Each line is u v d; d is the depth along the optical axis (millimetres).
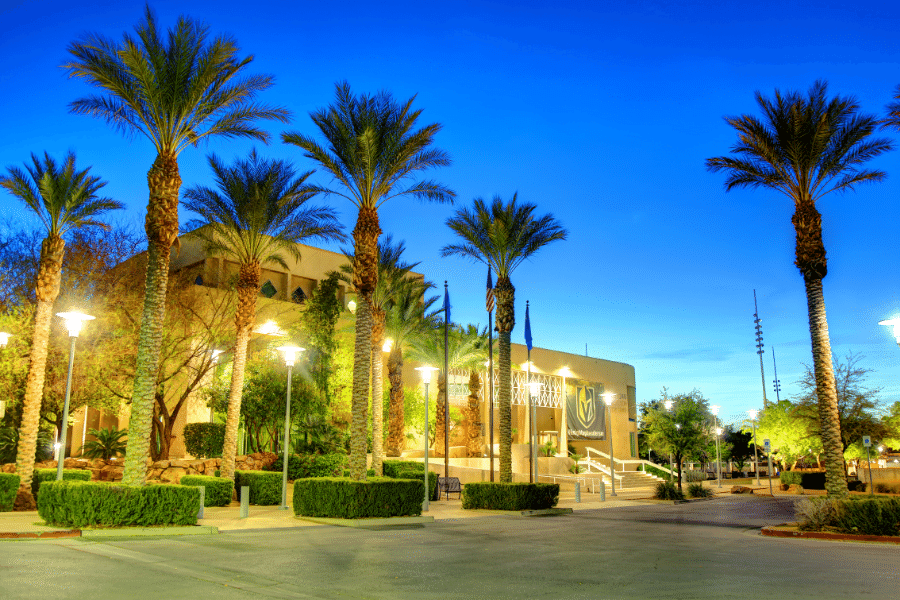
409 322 38344
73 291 29453
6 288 30609
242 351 25406
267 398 31141
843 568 11008
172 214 17188
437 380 44812
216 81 18266
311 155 21578
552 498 24938
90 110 18641
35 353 20969
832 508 17219
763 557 12477
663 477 51969
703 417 47469
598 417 61000
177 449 33594
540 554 12562
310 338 33062
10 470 25266
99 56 17156
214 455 31953
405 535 15672
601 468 49625
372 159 21219
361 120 21469
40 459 29578
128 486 14984
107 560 10562
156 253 16859
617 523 20531
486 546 13727
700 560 11945
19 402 28141
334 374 34031
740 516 24266
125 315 30703
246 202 25047
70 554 11094
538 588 8930
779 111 20000
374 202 22078
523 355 53469
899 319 15211
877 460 57344
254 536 14883
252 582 9094
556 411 60031
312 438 31984
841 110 19562
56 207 21344
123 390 29906
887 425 41938
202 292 34469
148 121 17609
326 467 29547
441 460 38125
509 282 26641
